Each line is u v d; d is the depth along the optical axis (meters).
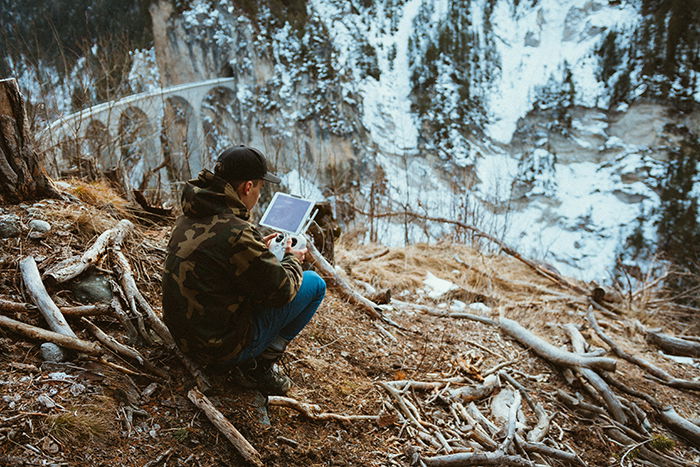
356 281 5.04
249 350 2.43
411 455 2.71
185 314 2.21
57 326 2.50
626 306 6.13
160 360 2.62
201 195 2.21
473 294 5.56
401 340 3.96
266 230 4.02
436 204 10.15
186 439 2.28
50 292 2.73
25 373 2.27
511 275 6.61
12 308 2.52
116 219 3.69
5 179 3.32
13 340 2.41
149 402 2.40
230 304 2.24
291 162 28.33
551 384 3.93
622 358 4.73
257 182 2.29
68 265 2.83
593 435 3.48
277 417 2.63
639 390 4.16
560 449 3.22
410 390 3.30
